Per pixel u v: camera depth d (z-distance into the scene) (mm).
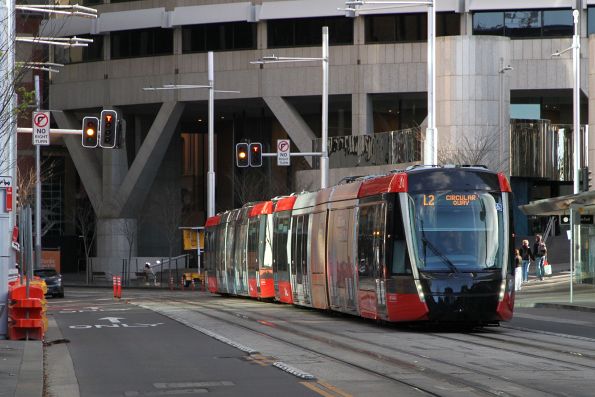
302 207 77875
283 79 177625
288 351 43625
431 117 94500
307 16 174250
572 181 164500
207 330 56781
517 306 81938
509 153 139000
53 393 32344
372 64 172125
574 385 31984
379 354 41625
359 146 153000
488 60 136250
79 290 158875
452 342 47875
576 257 90812
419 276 54312
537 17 167750
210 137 139750
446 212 55438
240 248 100875
